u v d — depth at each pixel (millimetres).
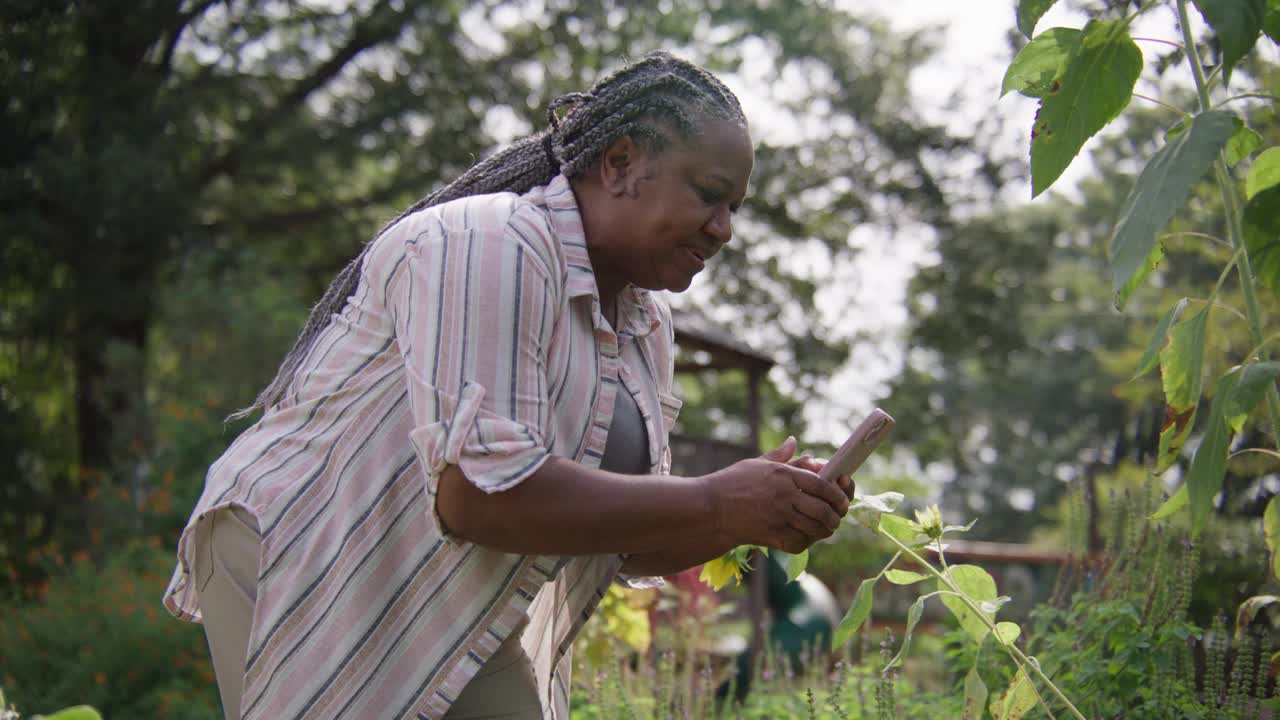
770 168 16125
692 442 8562
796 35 15750
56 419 12906
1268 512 1948
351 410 1678
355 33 14289
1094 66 1643
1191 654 2512
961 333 17656
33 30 12164
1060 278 24250
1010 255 17438
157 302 11875
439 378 1523
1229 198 1778
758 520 1565
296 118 14094
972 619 2062
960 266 17406
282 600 1621
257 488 1673
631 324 1888
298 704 1599
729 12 15445
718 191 1683
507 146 1878
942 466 20594
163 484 9352
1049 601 3256
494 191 1818
